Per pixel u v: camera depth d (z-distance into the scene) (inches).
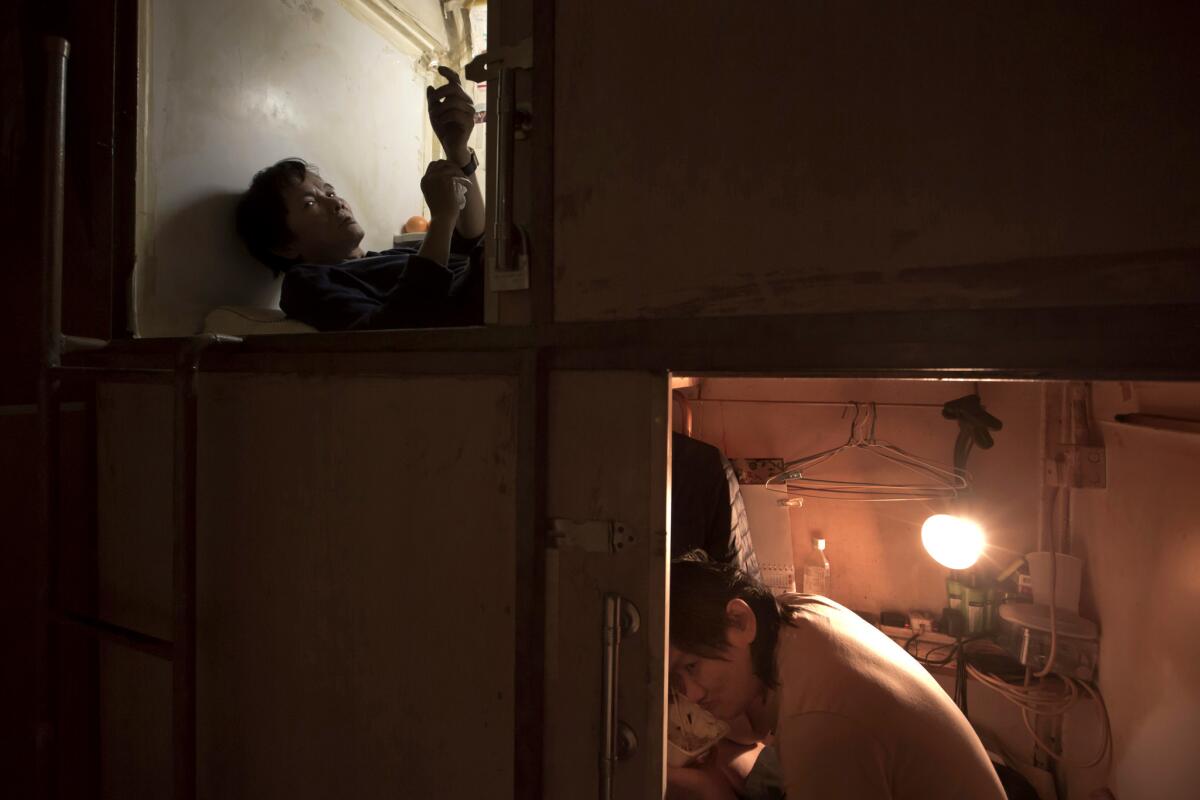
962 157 19.0
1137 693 50.6
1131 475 53.4
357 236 61.5
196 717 37.0
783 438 85.5
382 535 30.0
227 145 56.3
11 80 41.9
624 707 24.0
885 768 29.3
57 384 36.3
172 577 36.0
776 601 36.5
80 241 43.9
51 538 36.1
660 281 23.3
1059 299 18.0
